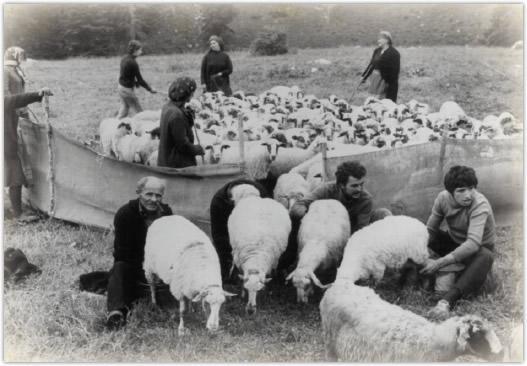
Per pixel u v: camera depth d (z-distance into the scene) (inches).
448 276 241.0
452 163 285.7
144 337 220.2
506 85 569.0
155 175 293.6
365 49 729.6
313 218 246.1
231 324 225.6
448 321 184.2
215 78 500.1
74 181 308.8
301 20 737.0
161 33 729.0
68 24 703.7
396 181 285.6
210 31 722.2
